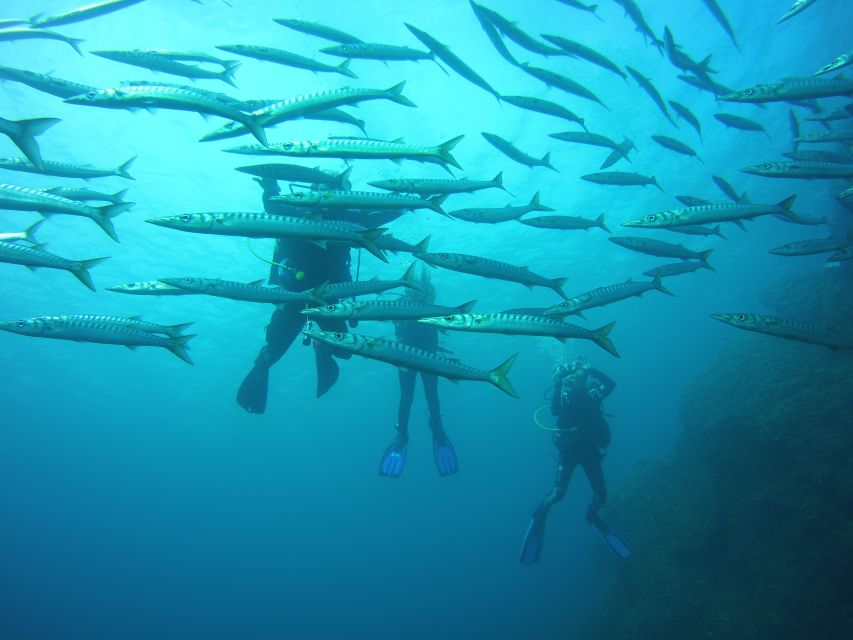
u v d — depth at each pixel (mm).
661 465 16281
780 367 12070
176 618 55031
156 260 17266
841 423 9266
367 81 11867
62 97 5367
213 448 42875
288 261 6645
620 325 32156
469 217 5883
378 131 13039
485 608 33938
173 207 14617
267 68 11133
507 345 28562
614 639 11977
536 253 20734
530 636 23703
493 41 6094
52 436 39656
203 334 23562
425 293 11172
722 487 12273
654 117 15211
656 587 11633
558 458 11414
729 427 11922
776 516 9844
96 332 3957
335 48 5734
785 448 9969
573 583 26500
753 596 9219
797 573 8492
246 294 4438
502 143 6633
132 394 31844
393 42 11414
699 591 10688
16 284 19469
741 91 4391
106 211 4426
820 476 8914
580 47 6367
